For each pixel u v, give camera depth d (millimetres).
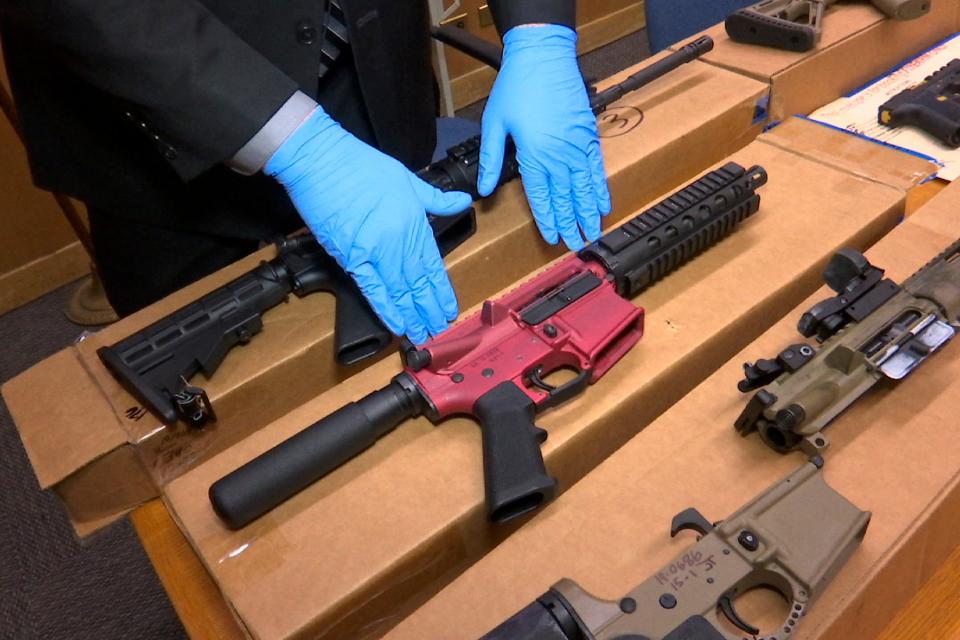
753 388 870
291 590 800
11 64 1054
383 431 919
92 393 994
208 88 927
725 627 710
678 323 1023
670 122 1295
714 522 782
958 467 798
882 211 1143
